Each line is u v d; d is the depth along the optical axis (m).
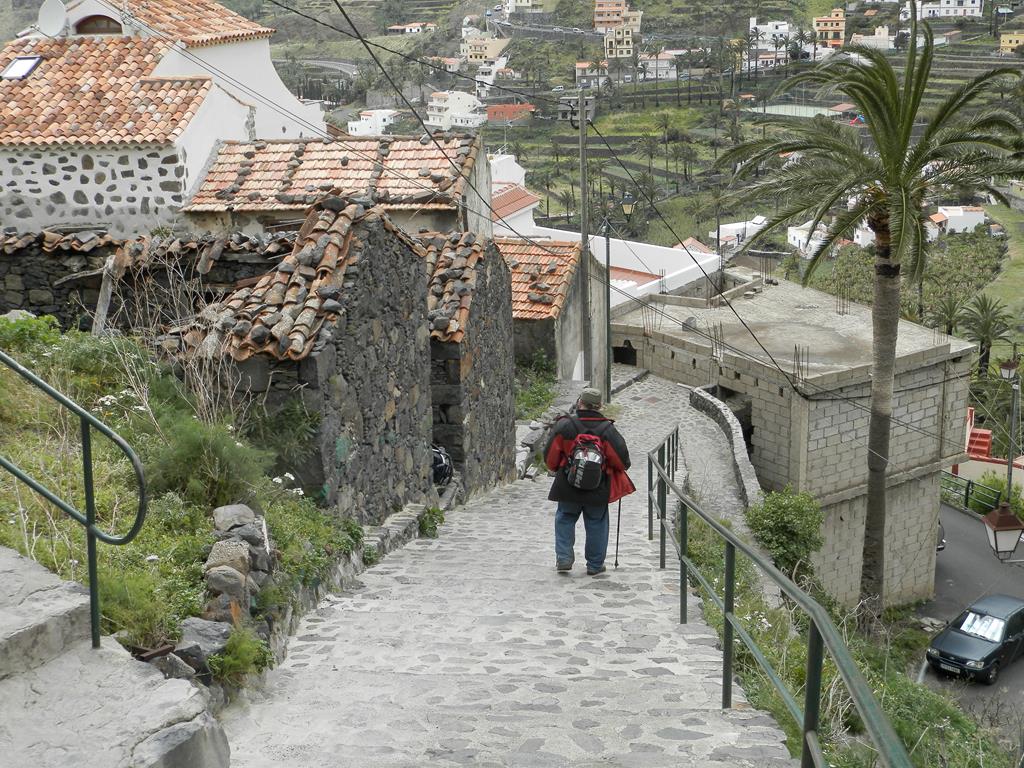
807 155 19.70
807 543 17.72
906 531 31.86
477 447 14.77
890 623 29.42
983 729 11.16
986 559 35.91
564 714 5.49
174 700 4.16
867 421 29.48
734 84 133.75
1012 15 143.00
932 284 63.28
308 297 9.23
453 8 180.12
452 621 7.49
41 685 4.21
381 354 10.68
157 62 19.95
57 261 11.38
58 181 18.47
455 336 13.62
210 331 9.09
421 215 18.33
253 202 18.25
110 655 4.45
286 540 7.73
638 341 34.19
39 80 19.61
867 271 57.78
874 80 18.03
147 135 17.98
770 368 29.02
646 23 171.00
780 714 5.89
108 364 8.98
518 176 47.59
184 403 8.68
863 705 2.66
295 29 167.00
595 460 8.84
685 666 6.51
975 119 18.52
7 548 5.17
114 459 7.50
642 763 4.80
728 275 40.50
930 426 31.00
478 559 9.82
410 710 5.52
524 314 24.08
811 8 172.00
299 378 8.88
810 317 34.59
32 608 4.47
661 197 89.44
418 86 131.75
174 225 18.38
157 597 5.63
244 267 10.75
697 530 14.38
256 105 23.55
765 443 29.70
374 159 19.25
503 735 5.16
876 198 19.22
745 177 20.77
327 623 7.33
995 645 24.67
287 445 8.82
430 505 12.20
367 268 10.20
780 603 11.98
